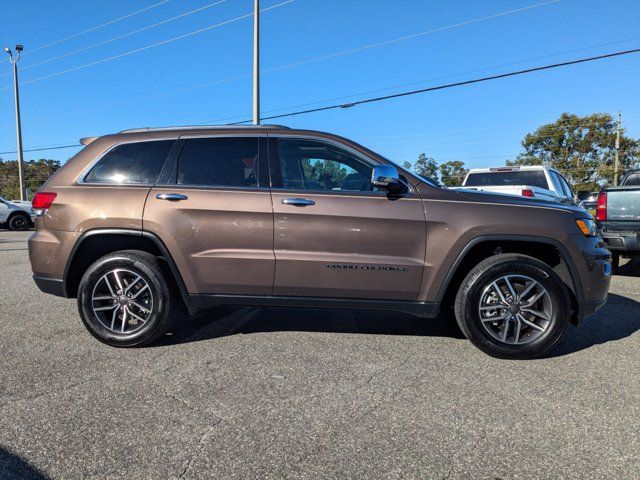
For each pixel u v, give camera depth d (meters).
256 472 2.21
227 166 4.01
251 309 5.30
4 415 2.74
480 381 3.31
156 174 4.04
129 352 3.85
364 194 3.86
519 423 2.70
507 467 2.27
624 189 7.13
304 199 3.83
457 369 3.53
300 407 2.88
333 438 2.52
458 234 3.75
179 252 3.88
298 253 3.82
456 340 4.25
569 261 3.79
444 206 3.80
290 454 2.37
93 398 2.98
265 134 4.07
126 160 4.11
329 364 3.61
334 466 2.27
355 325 4.69
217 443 2.46
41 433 2.55
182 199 3.89
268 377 3.34
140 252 4.00
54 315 4.95
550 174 9.69
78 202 3.98
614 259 7.88
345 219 3.79
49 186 4.13
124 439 2.49
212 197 3.88
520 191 8.48
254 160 4.00
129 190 3.98
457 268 3.79
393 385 3.22
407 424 2.68
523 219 3.75
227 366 3.54
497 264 3.72
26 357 3.71
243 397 3.01
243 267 3.86
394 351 3.92
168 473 2.20
